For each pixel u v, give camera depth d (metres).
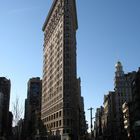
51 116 169.25
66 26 161.62
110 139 183.62
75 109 171.38
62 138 134.25
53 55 179.75
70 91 150.25
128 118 148.62
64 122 144.62
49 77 186.12
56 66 168.25
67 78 152.12
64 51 157.12
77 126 182.88
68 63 155.00
